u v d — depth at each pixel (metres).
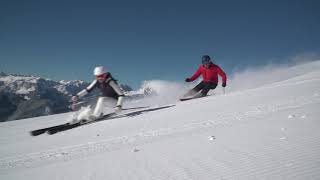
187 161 3.72
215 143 4.39
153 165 3.74
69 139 7.30
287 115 5.80
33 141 7.84
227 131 5.12
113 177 3.49
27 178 3.94
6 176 4.25
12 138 8.93
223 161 3.53
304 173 2.84
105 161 4.27
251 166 3.24
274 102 8.07
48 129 9.15
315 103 6.93
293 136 4.11
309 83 11.53
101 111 9.85
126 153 4.61
